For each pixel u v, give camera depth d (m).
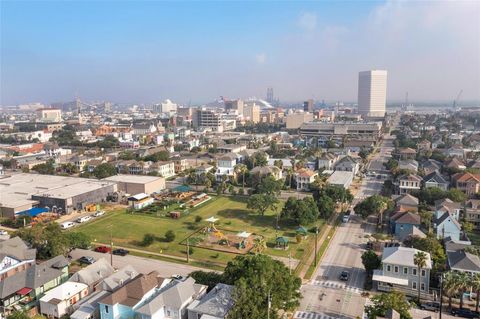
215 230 137.00
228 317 71.06
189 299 80.06
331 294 93.19
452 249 106.31
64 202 160.75
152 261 113.44
